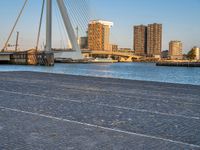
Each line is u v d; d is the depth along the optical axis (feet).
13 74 102.78
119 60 590.96
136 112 31.14
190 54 603.67
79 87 59.47
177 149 18.03
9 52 361.10
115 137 20.52
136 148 18.07
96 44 620.08
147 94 49.26
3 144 18.49
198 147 18.56
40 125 23.68
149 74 171.32
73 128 22.94
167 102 39.78
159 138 20.49
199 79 124.16
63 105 35.04
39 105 34.63
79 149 17.70
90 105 35.50
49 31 293.23
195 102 40.37
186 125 24.95
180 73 196.85
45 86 60.29
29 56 326.44
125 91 53.36
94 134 21.22
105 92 50.85
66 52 322.14
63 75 102.17
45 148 17.80
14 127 22.84
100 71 191.11
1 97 41.75
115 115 29.04
